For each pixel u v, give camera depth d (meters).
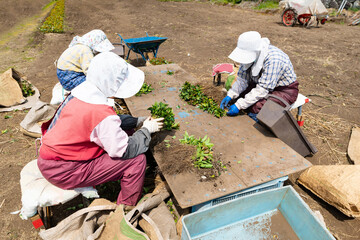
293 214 2.34
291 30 11.31
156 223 2.22
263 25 12.28
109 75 2.08
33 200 2.15
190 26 11.77
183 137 2.91
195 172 2.43
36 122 3.96
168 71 4.82
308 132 4.23
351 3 15.34
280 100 3.15
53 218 2.70
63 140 2.05
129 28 11.46
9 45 8.91
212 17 13.99
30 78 6.18
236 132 3.06
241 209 2.31
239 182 2.32
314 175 3.00
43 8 17.55
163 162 2.52
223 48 8.59
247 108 3.61
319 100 5.27
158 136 2.92
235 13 15.45
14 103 4.73
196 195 2.18
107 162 2.28
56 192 2.23
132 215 2.11
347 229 2.68
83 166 2.21
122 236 2.03
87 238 1.96
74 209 2.80
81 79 3.82
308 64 7.25
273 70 3.12
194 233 2.21
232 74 4.58
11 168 3.40
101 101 2.09
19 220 2.71
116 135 2.11
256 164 2.54
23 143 3.88
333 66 7.09
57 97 4.05
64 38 9.93
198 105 3.67
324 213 2.86
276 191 2.34
